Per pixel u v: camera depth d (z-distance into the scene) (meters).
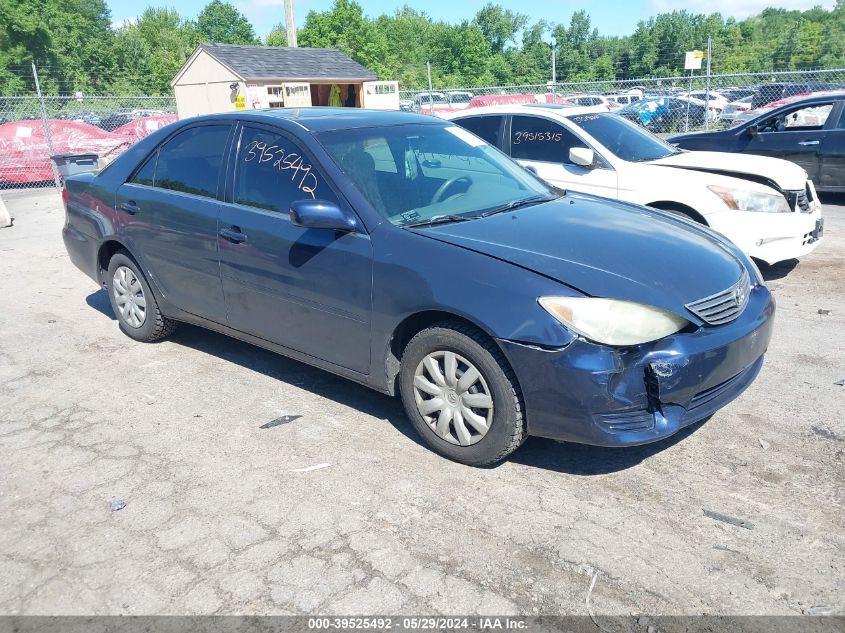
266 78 21.78
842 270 7.12
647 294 3.28
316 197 4.05
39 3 64.31
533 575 2.85
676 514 3.22
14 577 2.91
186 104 23.23
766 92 21.30
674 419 3.33
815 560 2.89
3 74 59.72
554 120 7.46
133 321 5.48
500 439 3.44
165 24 97.62
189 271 4.78
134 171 5.22
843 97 10.22
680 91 26.33
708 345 3.31
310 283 4.02
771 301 3.88
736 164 7.10
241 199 4.43
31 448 3.95
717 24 78.81
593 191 7.08
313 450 3.85
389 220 3.83
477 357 3.41
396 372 3.89
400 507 3.31
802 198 6.86
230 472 3.65
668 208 6.80
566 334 3.17
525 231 3.78
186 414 4.32
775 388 4.46
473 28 80.38
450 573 2.87
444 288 3.46
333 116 4.57
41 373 5.00
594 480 3.51
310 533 3.14
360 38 65.38
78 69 67.06
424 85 73.25
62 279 7.61
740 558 2.92
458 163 4.55
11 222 10.84
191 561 2.98
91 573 2.92
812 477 3.47
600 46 88.81
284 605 2.72
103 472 3.68
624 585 2.79
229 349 5.37
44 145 15.77
